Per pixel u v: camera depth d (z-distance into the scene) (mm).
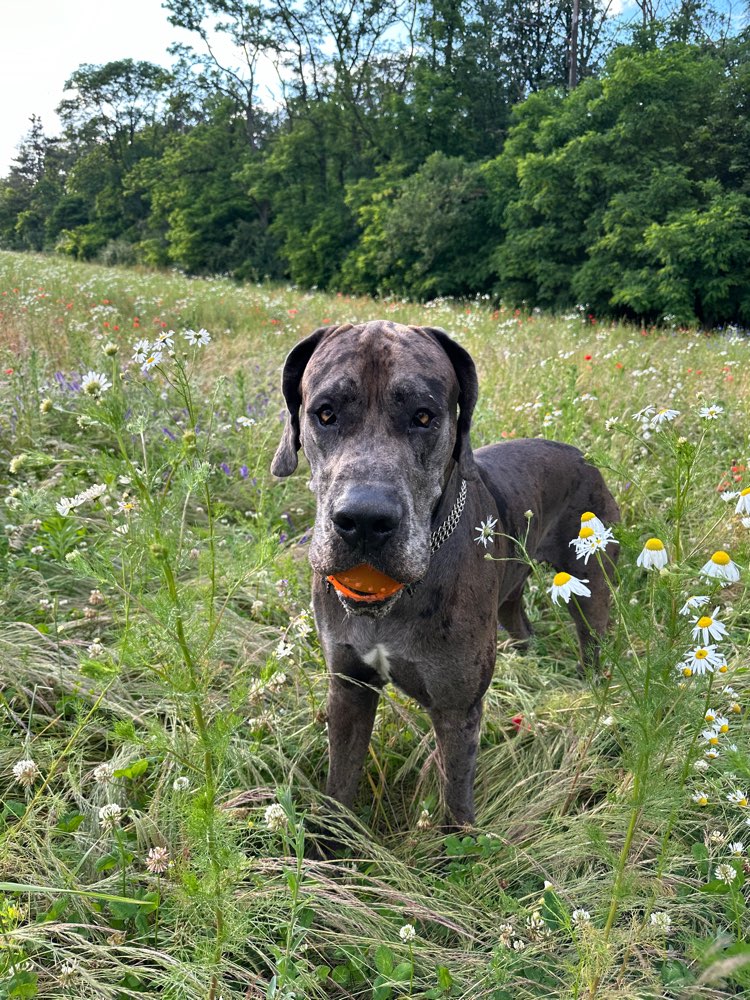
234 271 13398
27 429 1914
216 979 733
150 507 666
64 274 6016
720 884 868
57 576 1403
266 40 15055
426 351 935
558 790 1065
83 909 836
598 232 7828
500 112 13094
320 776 1124
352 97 13227
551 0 14359
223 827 681
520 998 793
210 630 709
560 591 761
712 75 8141
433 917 856
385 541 801
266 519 1527
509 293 8578
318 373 924
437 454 903
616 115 8016
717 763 978
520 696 1245
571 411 1937
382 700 1197
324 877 862
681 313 6852
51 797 914
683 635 723
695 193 7723
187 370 2465
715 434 2039
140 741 693
